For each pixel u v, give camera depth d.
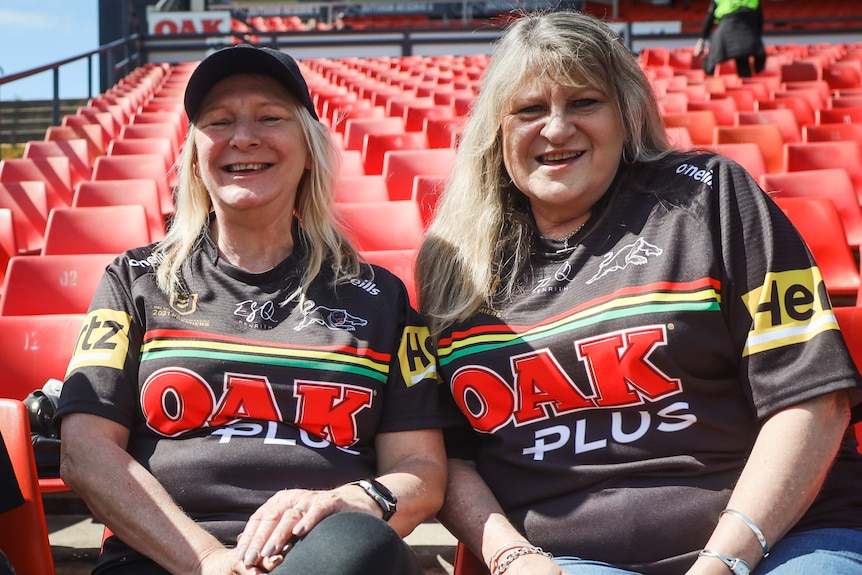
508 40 2.19
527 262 2.16
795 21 16.44
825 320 1.85
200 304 2.14
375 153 6.50
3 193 5.82
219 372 2.03
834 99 8.68
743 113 7.27
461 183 2.28
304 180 2.30
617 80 2.12
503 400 2.05
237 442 2.01
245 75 2.19
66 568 2.71
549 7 2.35
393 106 9.34
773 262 1.92
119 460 1.95
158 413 2.03
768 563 1.78
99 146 8.89
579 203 2.12
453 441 2.20
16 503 1.93
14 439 2.04
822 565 1.73
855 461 1.95
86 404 2.01
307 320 2.12
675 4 23.80
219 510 1.98
